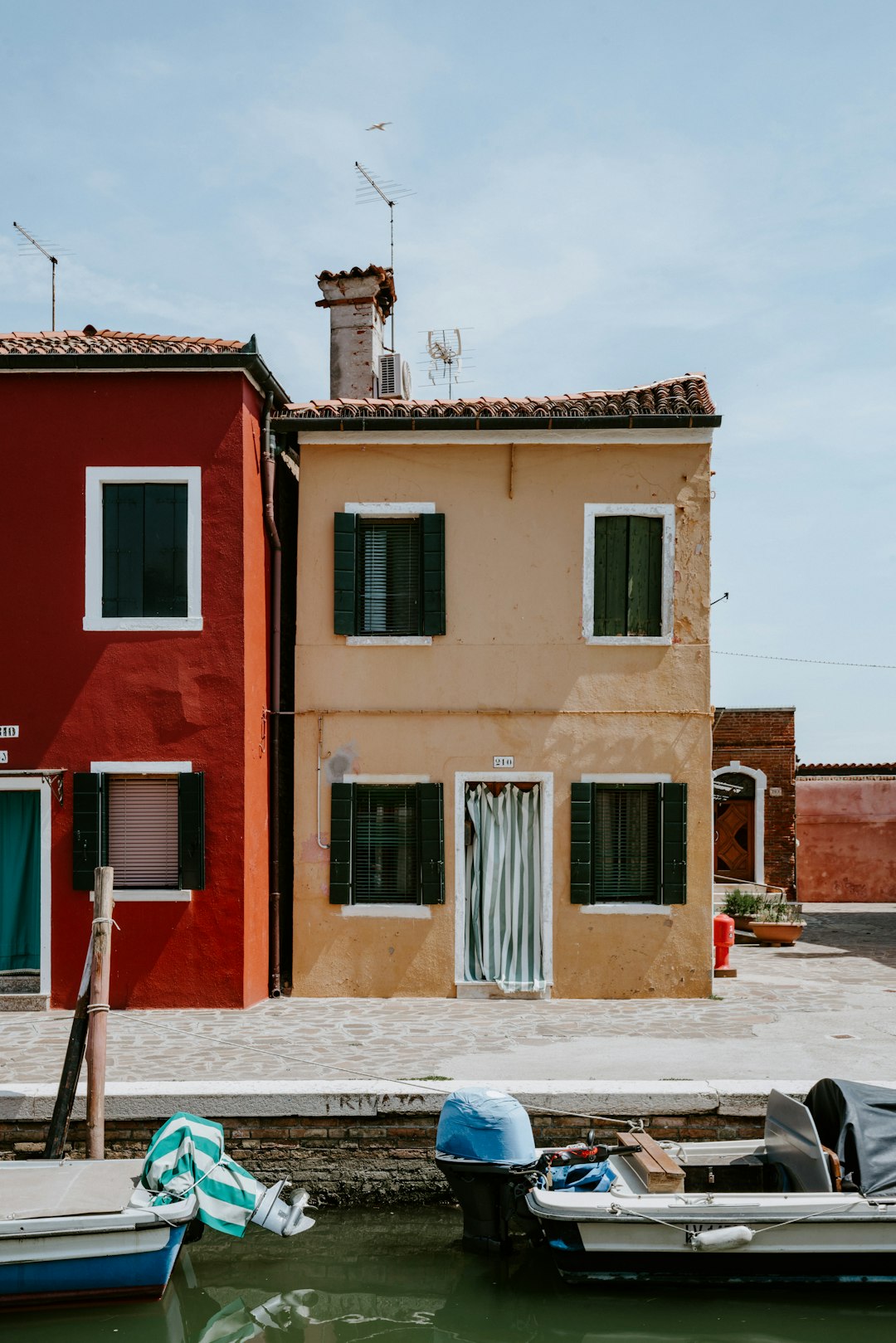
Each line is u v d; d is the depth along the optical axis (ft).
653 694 43.93
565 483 44.21
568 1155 26.99
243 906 40.78
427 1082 29.73
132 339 45.93
